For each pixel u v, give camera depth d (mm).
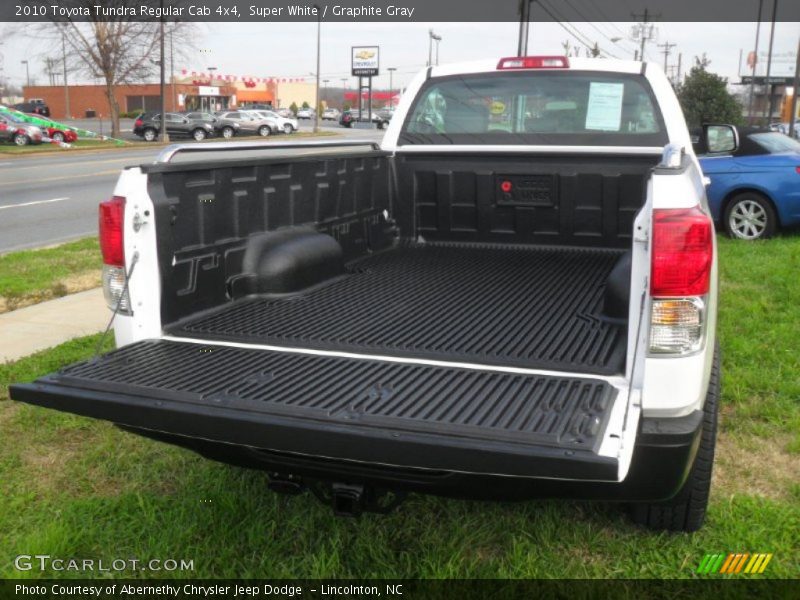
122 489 3820
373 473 2596
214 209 3496
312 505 3553
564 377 2801
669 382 2580
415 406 2535
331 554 3209
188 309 3389
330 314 3617
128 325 3146
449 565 3045
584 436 2299
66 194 17781
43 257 9883
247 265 3758
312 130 61156
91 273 8930
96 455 4121
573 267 4566
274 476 2854
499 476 2504
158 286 3191
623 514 3453
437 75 5078
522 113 4930
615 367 2887
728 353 5586
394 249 5055
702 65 39188
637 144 4707
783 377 5102
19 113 39281
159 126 45000
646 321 2580
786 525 3350
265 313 3596
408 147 5055
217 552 3230
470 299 3902
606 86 4754
